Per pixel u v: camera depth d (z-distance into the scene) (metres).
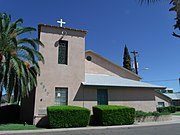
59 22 20.95
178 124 18.81
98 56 27.80
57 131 14.69
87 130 15.37
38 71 17.78
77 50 20.66
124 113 18.45
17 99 16.48
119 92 21.80
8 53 16.52
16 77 16.42
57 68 19.45
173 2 4.89
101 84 20.36
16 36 17.34
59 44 20.23
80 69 20.36
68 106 17.64
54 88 18.94
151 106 22.89
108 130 15.28
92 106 19.91
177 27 4.77
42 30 19.73
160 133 13.46
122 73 28.86
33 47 17.95
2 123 18.03
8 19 17.36
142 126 17.48
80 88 19.98
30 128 15.80
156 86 23.20
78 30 21.02
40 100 18.22
